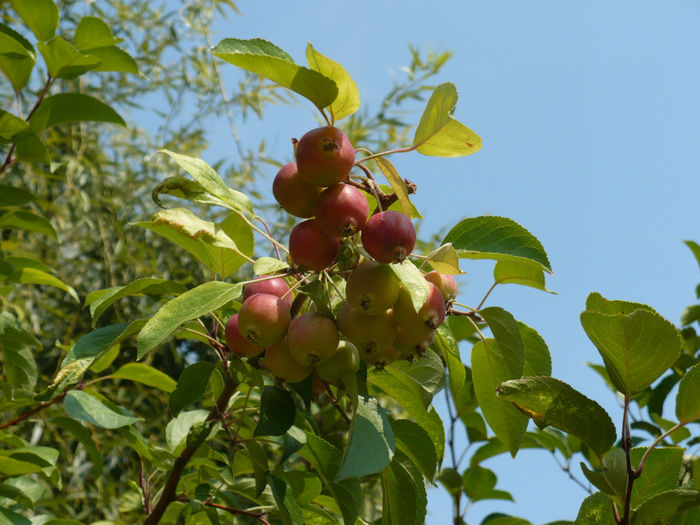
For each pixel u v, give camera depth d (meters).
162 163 6.82
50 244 5.95
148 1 6.91
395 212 1.63
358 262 1.68
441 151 1.80
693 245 3.90
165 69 7.12
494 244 2.10
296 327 1.63
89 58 3.32
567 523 2.54
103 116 3.39
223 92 6.99
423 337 1.69
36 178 5.67
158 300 2.27
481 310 2.06
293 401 1.87
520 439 2.17
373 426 1.62
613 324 1.63
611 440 1.65
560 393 1.66
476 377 2.20
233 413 2.46
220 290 1.67
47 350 5.80
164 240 6.42
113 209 6.24
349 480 1.94
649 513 1.57
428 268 2.13
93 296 2.22
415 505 1.89
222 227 2.22
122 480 5.10
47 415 4.71
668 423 3.16
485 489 3.46
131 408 5.45
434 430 2.22
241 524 3.76
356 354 1.71
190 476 2.70
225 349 2.13
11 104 5.55
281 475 2.08
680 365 3.28
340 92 1.75
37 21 3.29
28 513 3.96
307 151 1.61
